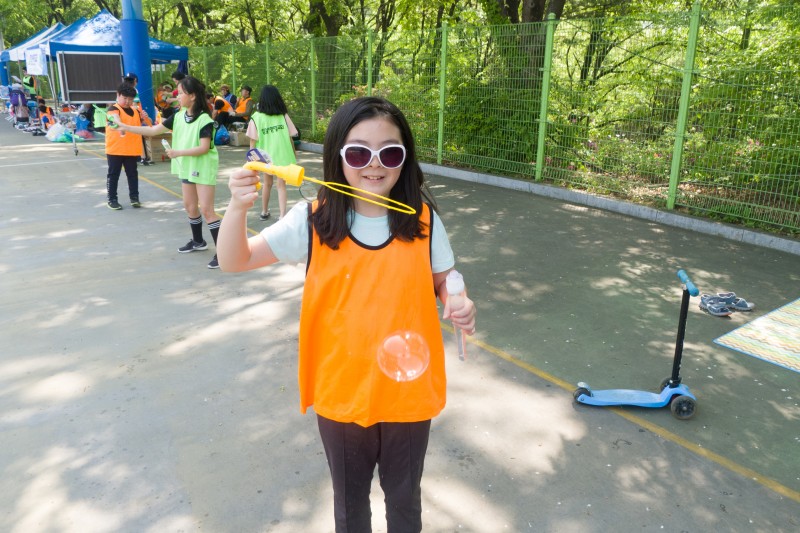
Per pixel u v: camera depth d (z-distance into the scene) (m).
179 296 5.16
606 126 8.64
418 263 1.81
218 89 18.36
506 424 3.32
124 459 3.00
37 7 32.94
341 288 1.78
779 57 6.72
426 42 11.24
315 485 2.83
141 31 12.88
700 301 5.05
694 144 7.64
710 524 2.60
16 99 20.14
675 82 7.71
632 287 5.46
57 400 3.53
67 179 10.47
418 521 2.04
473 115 10.57
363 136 1.68
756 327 4.62
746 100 7.03
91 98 15.00
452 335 4.46
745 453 3.09
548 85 9.27
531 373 3.89
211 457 3.03
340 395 1.82
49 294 5.18
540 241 6.87
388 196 1.81
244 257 1.78
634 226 7.57
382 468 1.96
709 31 7.38
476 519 2.61
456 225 7.51
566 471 2.93
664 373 3.90
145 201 8.81
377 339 1.78
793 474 2.93
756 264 6.17
